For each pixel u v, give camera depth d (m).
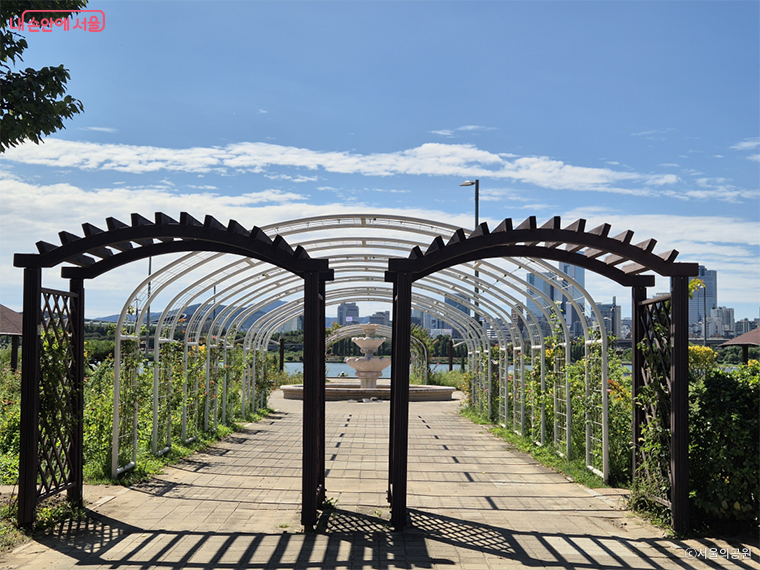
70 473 5.75
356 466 8.16
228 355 12.93
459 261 6.05
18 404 8.55
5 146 5.17
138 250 5.84
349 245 7.98
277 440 10.60
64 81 5.23
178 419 9.70
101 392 7.91
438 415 14.96
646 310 6.04
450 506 6.04
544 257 6.03
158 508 5.83
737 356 17.17
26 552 4.54
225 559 4.42
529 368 11.01
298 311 15.67
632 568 4.26
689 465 5.37
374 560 4.41
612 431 7.42
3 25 5.03
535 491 6.73
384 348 38.34
